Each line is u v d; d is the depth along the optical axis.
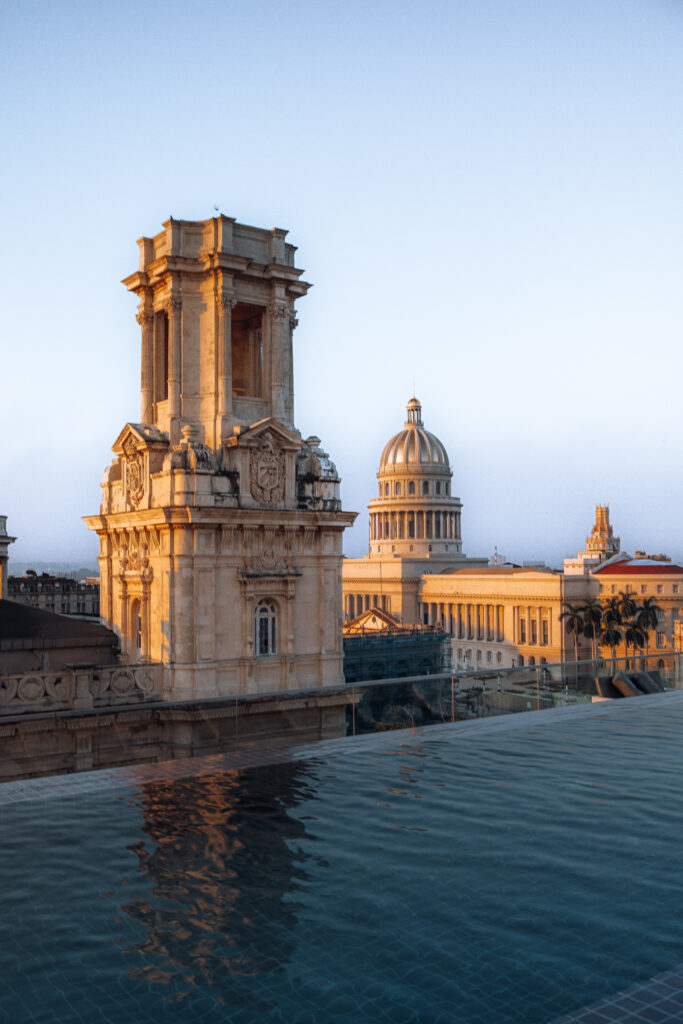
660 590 151.38
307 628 58.06
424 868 14.19
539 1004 10.02
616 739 23.45
